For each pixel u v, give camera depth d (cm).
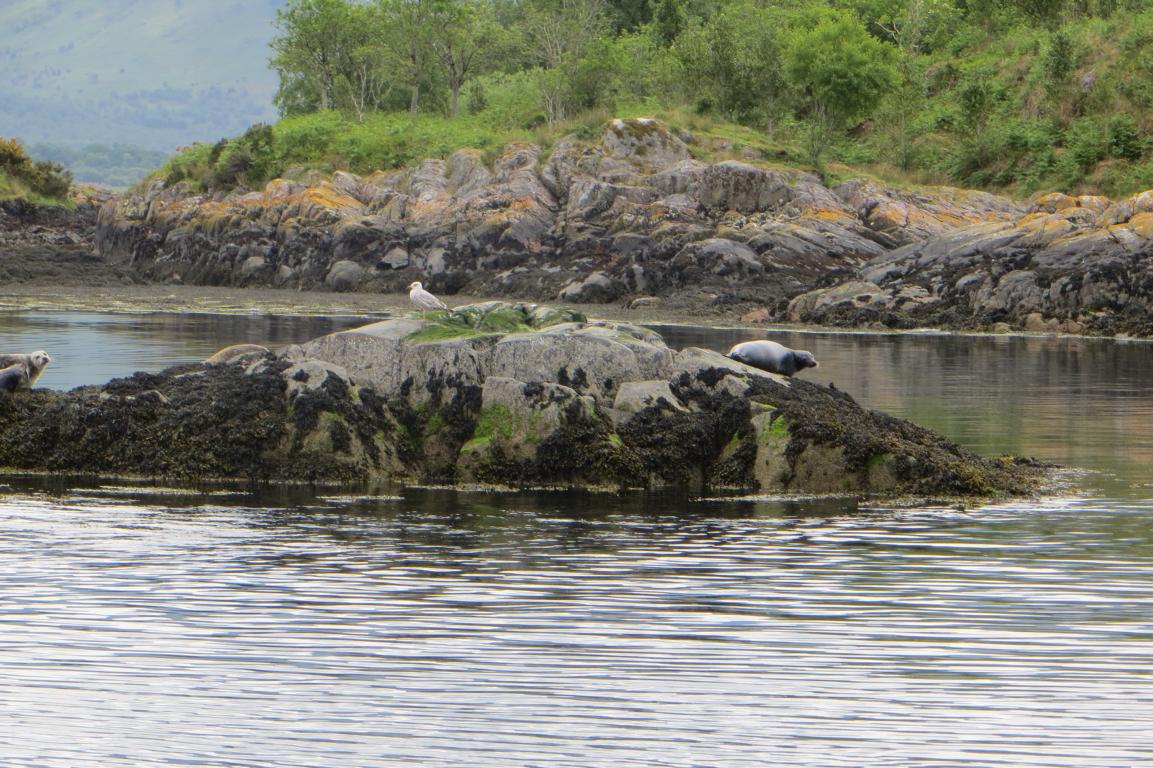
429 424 6462
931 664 3556
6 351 11438
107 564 4600
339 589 4297
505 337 6650
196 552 4797
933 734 3091
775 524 5381
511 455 6288
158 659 3594
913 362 11931
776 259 19000
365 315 16750
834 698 3309
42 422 6494
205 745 3033
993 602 4159
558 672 3491
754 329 15550
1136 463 6900
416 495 6000
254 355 7094
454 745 3030
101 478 6294
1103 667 3534
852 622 3938
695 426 6334
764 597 4212
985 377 10781
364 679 3441
